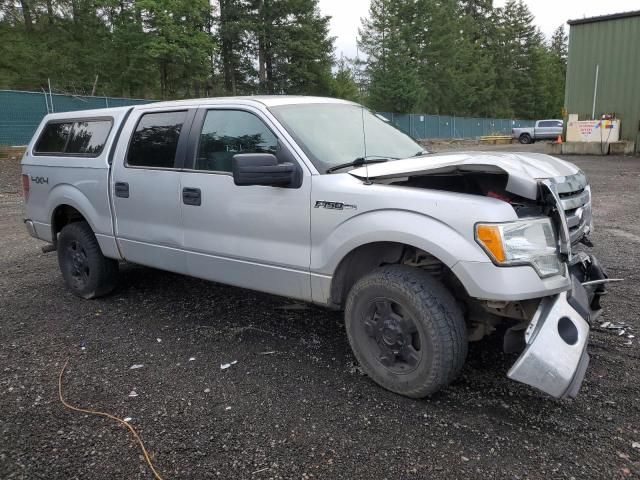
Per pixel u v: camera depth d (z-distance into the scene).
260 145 3.94
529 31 70.69
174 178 4.43
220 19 38.84
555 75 77.75
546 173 3.36
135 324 4.77
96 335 4.54
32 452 2.92
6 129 19.11
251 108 4.06
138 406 3.37
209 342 4.33
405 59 45.22
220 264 4.21
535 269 2.96
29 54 29.84
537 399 3.32
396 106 45.28
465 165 3.16
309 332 4.48
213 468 2.75
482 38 67.94
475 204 3.00
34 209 5.88
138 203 4.74
